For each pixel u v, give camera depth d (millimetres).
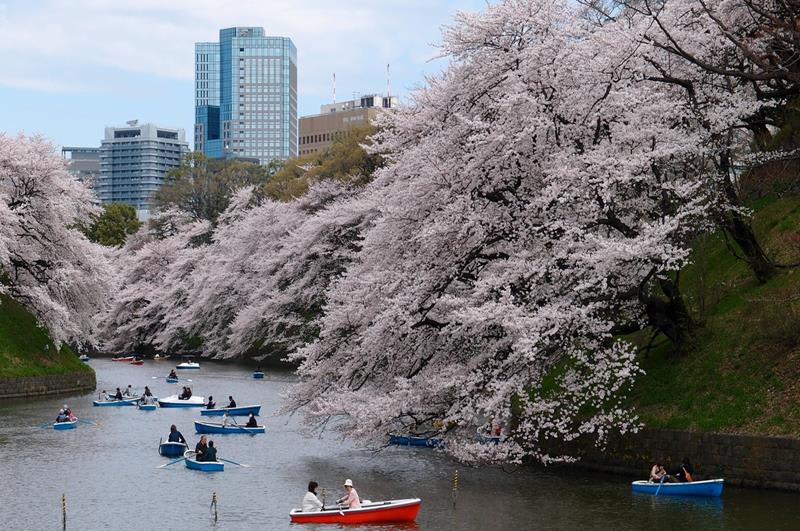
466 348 33688
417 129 36625
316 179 84125
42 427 48531
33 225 64562
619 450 32125
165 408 57812
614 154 30766
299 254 76688
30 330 66562
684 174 32750
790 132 39094
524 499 29406
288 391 38281
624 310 33281
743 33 34625
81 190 68625
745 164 34625
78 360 69750
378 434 33594
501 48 33406
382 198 41969
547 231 31312
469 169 32031
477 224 31766
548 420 33438
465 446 30906
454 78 34031
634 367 29469
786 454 27688
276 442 43938
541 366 31125
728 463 28938
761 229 37438
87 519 28656
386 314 32406
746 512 26141
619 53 31047
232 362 94875
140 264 116438
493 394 30516
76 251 66750
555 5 33031
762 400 29547
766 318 31281
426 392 32438
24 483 34062
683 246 31672
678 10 34344
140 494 32219
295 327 80438
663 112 31344
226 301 92188
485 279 30922
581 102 31797
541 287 31172
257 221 89625
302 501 30688
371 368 35250
